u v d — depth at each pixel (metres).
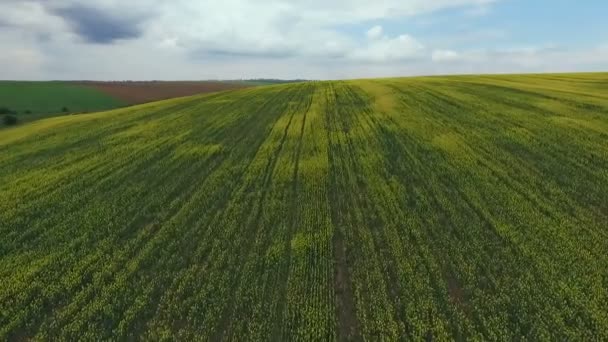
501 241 17.03
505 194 21.03
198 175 25.97
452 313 13.26
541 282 14.47
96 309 14.04
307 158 28.06
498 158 25.98
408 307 13.41
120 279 15.49
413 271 15.42
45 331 13.12
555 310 13.03
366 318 13.23
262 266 15.96
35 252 17.62
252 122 40.22
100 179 25.91
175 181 25.05
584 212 18.98
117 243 18.25
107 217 20.45
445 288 14.26
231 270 15.88
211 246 17.66
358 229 18.42
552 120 33.38
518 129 31.52
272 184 23.61
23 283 15.46
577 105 38.41
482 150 27.59
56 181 25.70
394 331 12.35
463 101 43.66
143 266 16.52
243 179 24.81
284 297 14.31
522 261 15.61
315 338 12.31
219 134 35.97
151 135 36.53
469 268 15.24
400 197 21.22
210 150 30.75
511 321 12.91
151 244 17.81
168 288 15.11
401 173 24.64
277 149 30.55
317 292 14.30
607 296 13.61
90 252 17.59
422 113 39.28
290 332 12.60
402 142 30.38
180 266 16.34
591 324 12.61
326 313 13.23
